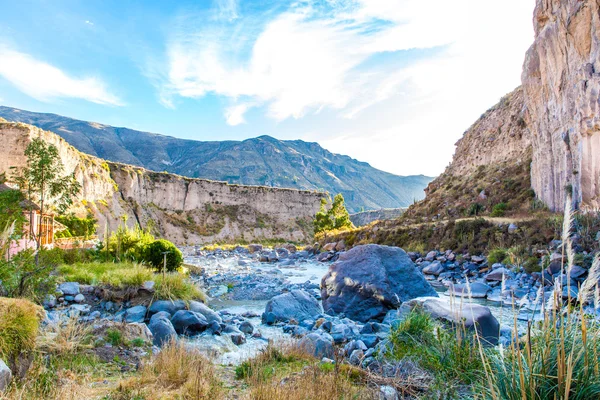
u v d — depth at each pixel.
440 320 7.68
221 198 110.31
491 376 4.00
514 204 38.16
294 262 39.69
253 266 36.00
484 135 58.72
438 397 4.79
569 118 26.72
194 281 21.64
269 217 115.38
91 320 10.07
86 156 76.81
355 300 13.30
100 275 15.65
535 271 19.89
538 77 34.12
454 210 45.44
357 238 45.22
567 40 26.38
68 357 6.61
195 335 11.02
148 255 21.95
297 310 13.58
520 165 44.41
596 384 3.48
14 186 21.11
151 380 5.85
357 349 8.36
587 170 24.27
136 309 13.07
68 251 21.66
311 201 125.69
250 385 5.71
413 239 36.81
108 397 5.13
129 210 84.25
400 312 8.92
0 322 5.27
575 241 20.11
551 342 3.84
